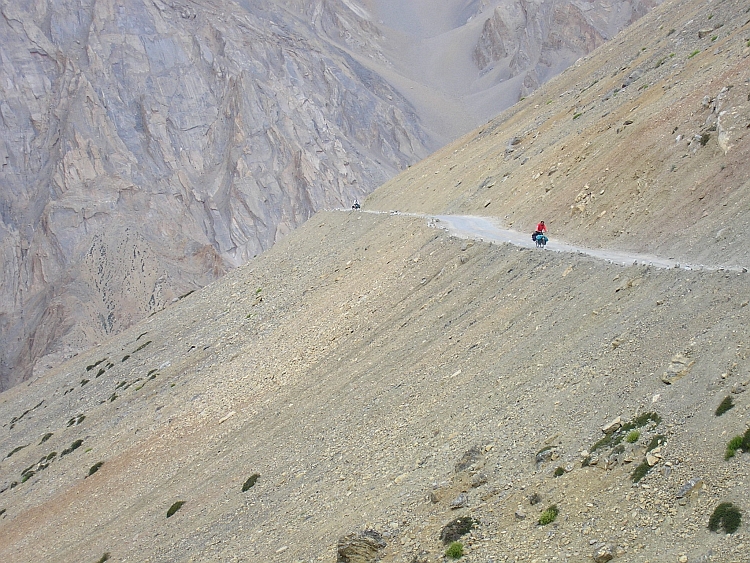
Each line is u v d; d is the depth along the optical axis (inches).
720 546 787.4
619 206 1879.9
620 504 907.4
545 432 1118.4
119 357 3757.4
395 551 1083.3
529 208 2348.7
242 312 3344.0
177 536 1699.1
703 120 1844.2
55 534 2196.1
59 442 3070.9
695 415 943.0
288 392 2151.8
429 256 2309.3
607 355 1188.5
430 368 1648.6
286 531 1387.8
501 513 1016.2
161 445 2426.2
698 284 1197.1
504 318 1614.2
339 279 2881.4
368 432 1569.9
